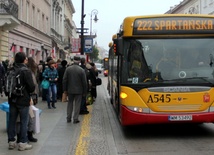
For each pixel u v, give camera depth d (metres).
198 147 8.12
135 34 8.99
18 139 7.99
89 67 17.47
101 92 25.00
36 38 38.03
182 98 8.73
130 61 8.99
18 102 7.48
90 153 7.55
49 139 8.82
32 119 8.31
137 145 8.42
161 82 8.80
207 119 8.75
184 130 10.32
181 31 9.01
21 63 7.54
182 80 8.81
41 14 41.41
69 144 8.31
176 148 8.04
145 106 8.75
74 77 11.16
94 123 11.38
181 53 8.96
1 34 24.67
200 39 9.04
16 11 26.12
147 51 8.99
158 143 8.62
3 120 11.31
